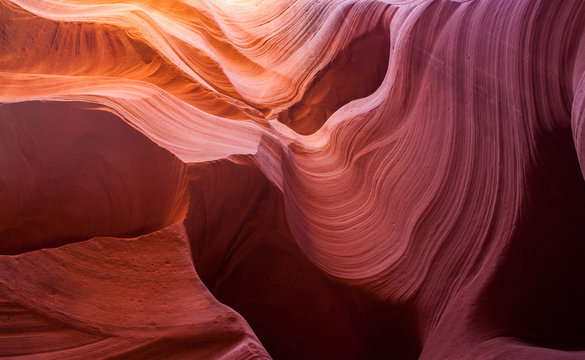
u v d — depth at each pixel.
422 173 4.04
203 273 3.43
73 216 2.90
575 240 3.05
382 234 4.17
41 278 2.28
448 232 3.57
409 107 4.61
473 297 3.14
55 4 4.70
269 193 3.70
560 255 3.06
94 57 4.29
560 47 3.16
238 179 3.48
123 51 4.40
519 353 2.67
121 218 3.03
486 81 3.72
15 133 2.82
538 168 3.10
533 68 3.33
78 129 2.99
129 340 2.22
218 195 3.36
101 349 2.14
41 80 3.81
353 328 4.07
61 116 2.96
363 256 4.14
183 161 3.19
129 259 2.65
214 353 2.30
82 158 2.98
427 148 4.11
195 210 3.16
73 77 3.94
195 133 3.65
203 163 3.24
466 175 3.61
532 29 3.45
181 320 2.39
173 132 3.47
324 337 4.04
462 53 4.12
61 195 2.90
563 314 3.01
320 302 4.05
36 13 4.16
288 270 3.93
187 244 2.88
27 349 2.00
